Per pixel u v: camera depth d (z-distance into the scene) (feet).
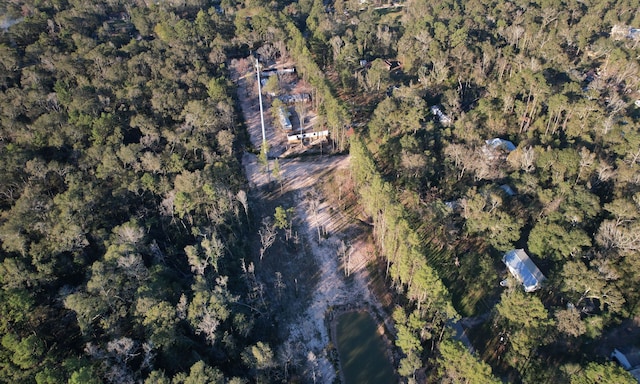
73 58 558.56
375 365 303.89
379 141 476.13
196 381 235.20
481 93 532.32
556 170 371.35
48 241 315.78
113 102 489.67
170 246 353.92
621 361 274.77
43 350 256.73
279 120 529.86
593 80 507.30
